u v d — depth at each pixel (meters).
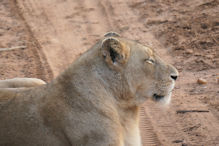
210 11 19.58
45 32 20.59
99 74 8.34
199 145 11.09
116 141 8.15
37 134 8.17
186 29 18.50
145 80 8.59
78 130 8.07
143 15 20.81
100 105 8.23
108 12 22.00
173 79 8.81
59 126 8.12
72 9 23.03
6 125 8.24
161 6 21.20
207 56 16.19
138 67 8.45
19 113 8.26
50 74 16.06
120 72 8.35
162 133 11.88
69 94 8.26
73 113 8.12
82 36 19.84
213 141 11.20
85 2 23.72
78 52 18.20
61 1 24.30
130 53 8.42
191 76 14.94
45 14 22.73
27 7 23.84
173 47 17.30
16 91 8.63
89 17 21.80
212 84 14.18
